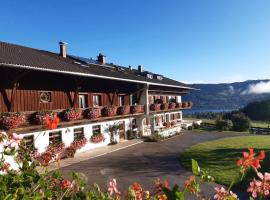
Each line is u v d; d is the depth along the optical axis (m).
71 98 22.75
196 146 27.78
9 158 9.65
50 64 19.02
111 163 20.02
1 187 2.62
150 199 3.14
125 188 14.27
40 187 3.02
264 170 17.06
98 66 30.31
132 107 29.08
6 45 21.36
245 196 13.00
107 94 27.56
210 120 59.12
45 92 20.33
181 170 18.12
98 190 3.29
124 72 33.88
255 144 28.88
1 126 15.73
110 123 27.23
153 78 39.31
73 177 3.33
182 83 47.78
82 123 23.14
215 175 16.31
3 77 17.27
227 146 27.61
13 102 17.64
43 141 19.11
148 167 18.94
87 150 23.98
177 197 2.13
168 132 35.22
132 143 28.08
